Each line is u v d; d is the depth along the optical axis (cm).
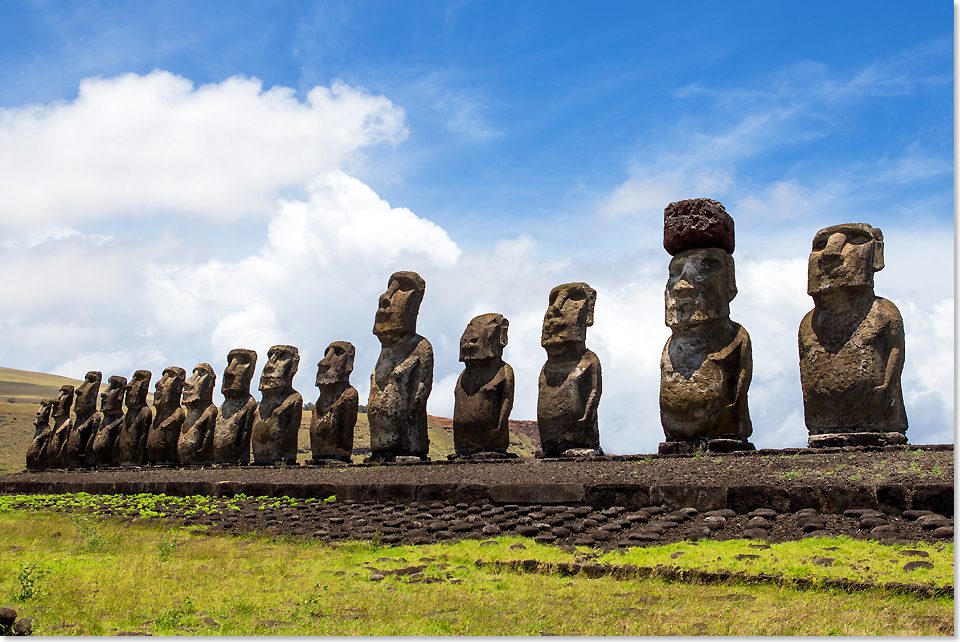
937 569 950
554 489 1562
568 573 1148
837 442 1653
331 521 1720
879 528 1130
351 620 948
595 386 2150
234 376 3069
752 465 1489
